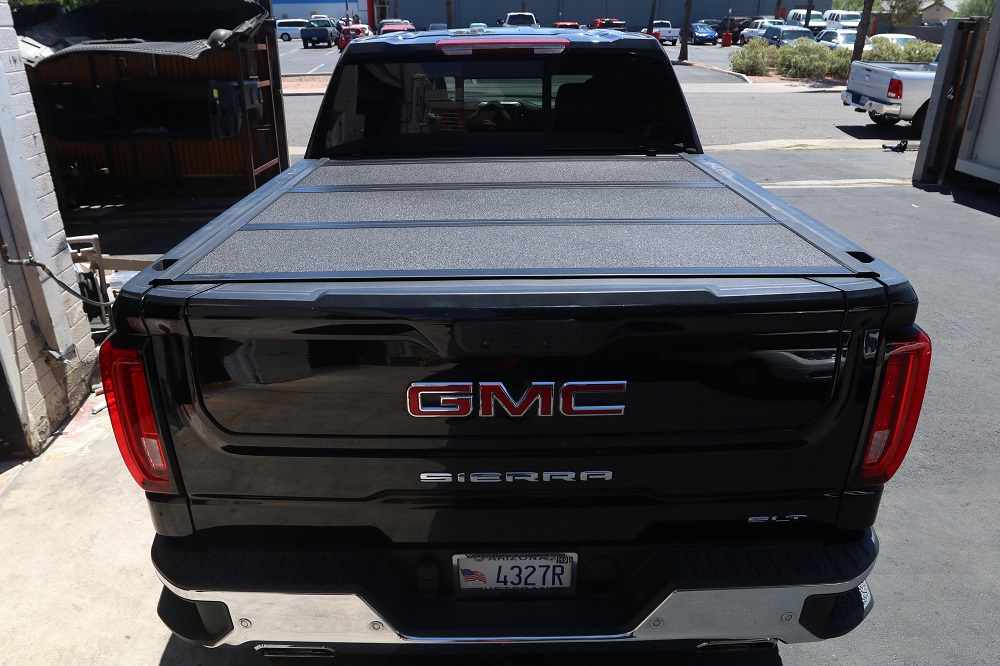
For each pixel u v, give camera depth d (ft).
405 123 12.28
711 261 6.33
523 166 11.42
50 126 27.37
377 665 8.41
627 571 6.45
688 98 66.44
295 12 217.36
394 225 7.80
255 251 6.79
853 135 47.70
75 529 10.88
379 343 5.48
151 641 8.93
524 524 6.19
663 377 5.60
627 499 6.09
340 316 5.36
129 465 6.00
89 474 12.19
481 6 193.26
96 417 13.91
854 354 5.63
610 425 5.74
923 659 8.62
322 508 6.12
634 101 12.14
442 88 12.03
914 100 45.11
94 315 16.26
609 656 8.56
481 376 5.57
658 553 6.24
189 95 30.91
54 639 8.94
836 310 5.43
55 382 13.38
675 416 5.73
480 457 5.85
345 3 209.36
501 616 6.38
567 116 12.25
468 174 10.80
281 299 5.39
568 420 5.71
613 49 11.69
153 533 10.84
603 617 6.38
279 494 6.05
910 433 5.87
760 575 6.09
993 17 30.81
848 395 5.73
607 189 9.73
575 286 5.59
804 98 67.05
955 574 10.05
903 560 10.32
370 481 5.97
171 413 5.76
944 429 13.78
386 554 6.33
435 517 6.15
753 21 159.22
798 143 44.39
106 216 28.58
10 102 11.92
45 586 9.78
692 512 6.15
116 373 5.66
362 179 10.51
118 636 9.00
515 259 6.45
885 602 9.52
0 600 9.52
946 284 21.29
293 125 50.65
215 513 6.18
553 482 5.96
